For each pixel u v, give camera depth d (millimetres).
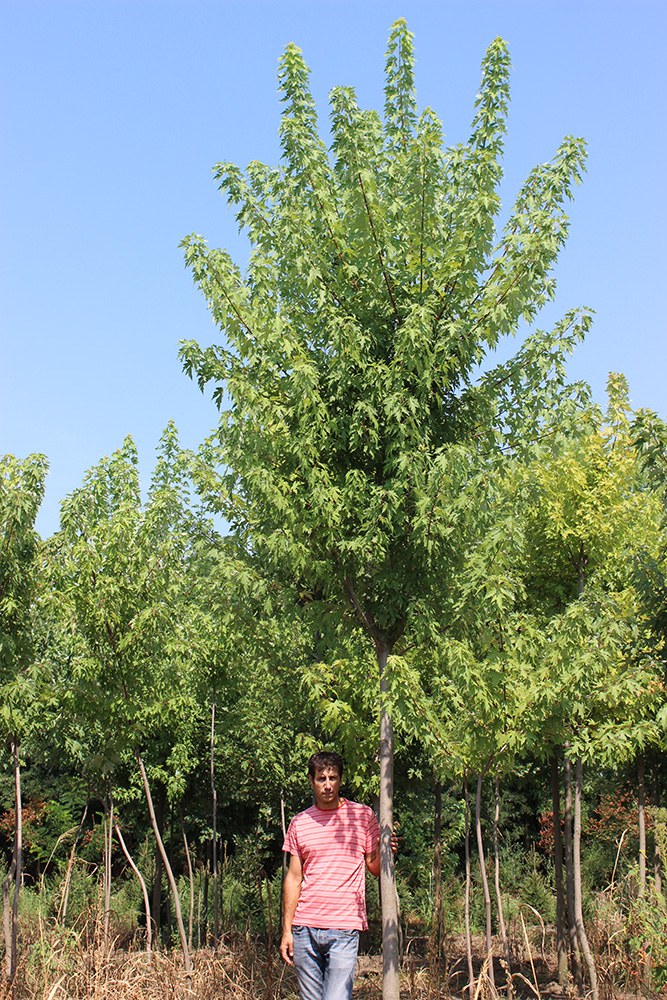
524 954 12766
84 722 10547
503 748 7832
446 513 6242
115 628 9828
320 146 7215
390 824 6648
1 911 12344
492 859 19203
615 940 9781
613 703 8344
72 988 8008
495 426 7180
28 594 10156
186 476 10359
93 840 15797
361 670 9023
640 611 8875
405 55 7176
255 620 9703
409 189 6559
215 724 13531
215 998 8234
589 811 19234
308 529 6586
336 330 6574
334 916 4637
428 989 8703
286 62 7180
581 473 10320
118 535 10141
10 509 9633
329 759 4879
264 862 19281
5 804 19391
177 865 18094
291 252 6754
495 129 6922
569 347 7039
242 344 7145
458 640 7078
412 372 6762
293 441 6758
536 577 11000
